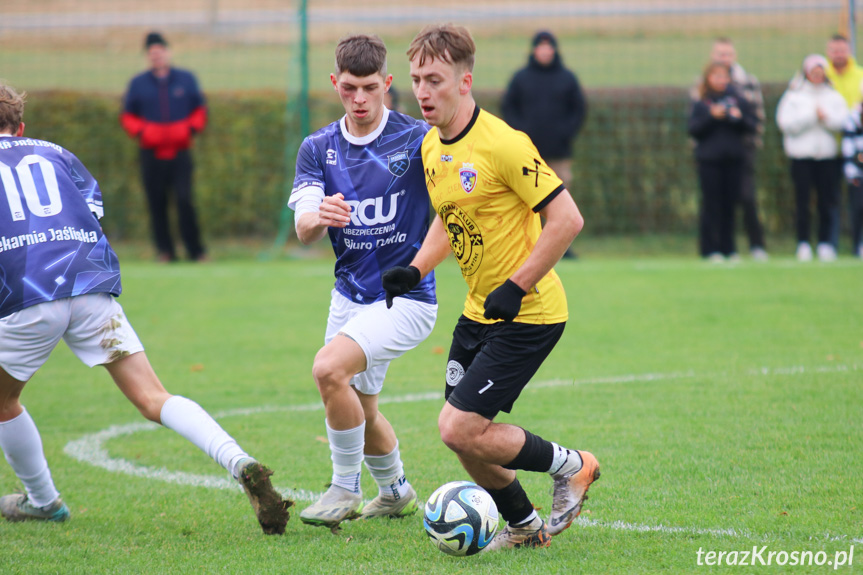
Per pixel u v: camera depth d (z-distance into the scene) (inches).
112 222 2034.9
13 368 543.8
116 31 3595.0
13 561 508.7
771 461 660.1
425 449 731.4
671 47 3038.9
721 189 1699.1
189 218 1807.3
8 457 571.2
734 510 564.7
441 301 1401.3
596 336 1151.6
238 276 1658.5
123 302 1432.1
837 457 663.8
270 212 2038.6
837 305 1295.5
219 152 2017.7
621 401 852.0
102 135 2009.1
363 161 590.9
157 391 559.5
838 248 1835.6
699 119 1672.0
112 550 526.3
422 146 534.6
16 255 535.2
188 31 3533.5
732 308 1296.8
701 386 897.5
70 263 544.7
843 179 1856.5
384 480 592.7
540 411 823.7
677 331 1165.7
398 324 575.5
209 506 615.2
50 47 3292.3
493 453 499.8
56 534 559.2
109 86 2674.7
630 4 3567.9
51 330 541.0
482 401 498.3
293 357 1093.1
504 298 476.7
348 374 553.9
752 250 1733.5
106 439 788.6
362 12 3666.3
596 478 528.4
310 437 778.8
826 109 1638.8
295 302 1429.6
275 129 2020.2
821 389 865.5
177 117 1743.4
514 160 484.1
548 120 1705.2
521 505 522.3
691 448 699.4
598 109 2022.6
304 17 1871.3
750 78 1684.3
